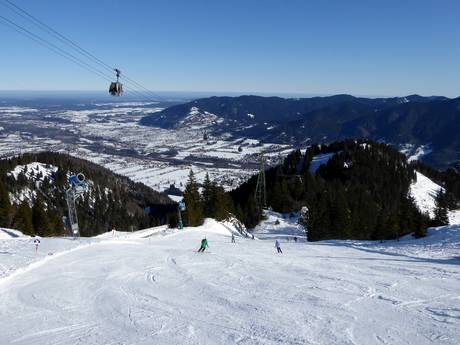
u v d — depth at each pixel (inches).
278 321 762.8
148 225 4798.2
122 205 5940.0
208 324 750.5
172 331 719.1
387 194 5014.8
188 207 3267.7
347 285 1027.9
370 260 1456.7
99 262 1258.0
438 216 3405.5
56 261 1259.8
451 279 1095.6
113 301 883.4
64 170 6082.7
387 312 811.4
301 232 3806.6
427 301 884.6
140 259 1320.1
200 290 976.3
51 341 686.5
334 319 772.6
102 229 4798.2
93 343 676.1
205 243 1529.3
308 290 979.3
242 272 1171.3
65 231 3528.5
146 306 853.2
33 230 3058.6
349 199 4183.1
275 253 1621.6
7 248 1444.4
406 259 1504.7
